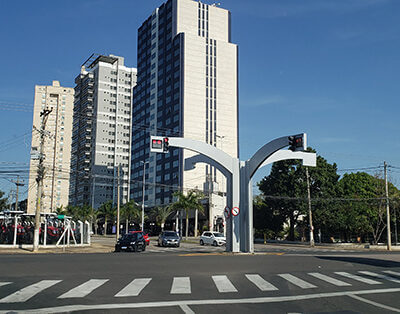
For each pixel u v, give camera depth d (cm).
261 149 2872
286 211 6425
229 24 12394
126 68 14688
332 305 945
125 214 8975
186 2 11881
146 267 1728
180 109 11006
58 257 2331
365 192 6347
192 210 8288
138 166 12781
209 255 2636
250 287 1197
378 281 1384
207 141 11075
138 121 13150
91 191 13475
